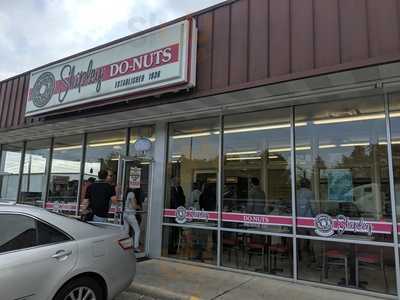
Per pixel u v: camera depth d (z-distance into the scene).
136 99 7.77
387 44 5.08
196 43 7.07
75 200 10.73
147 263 7.96
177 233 8.34
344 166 6.47
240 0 6.68
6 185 13.31
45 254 4.04
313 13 5.79
